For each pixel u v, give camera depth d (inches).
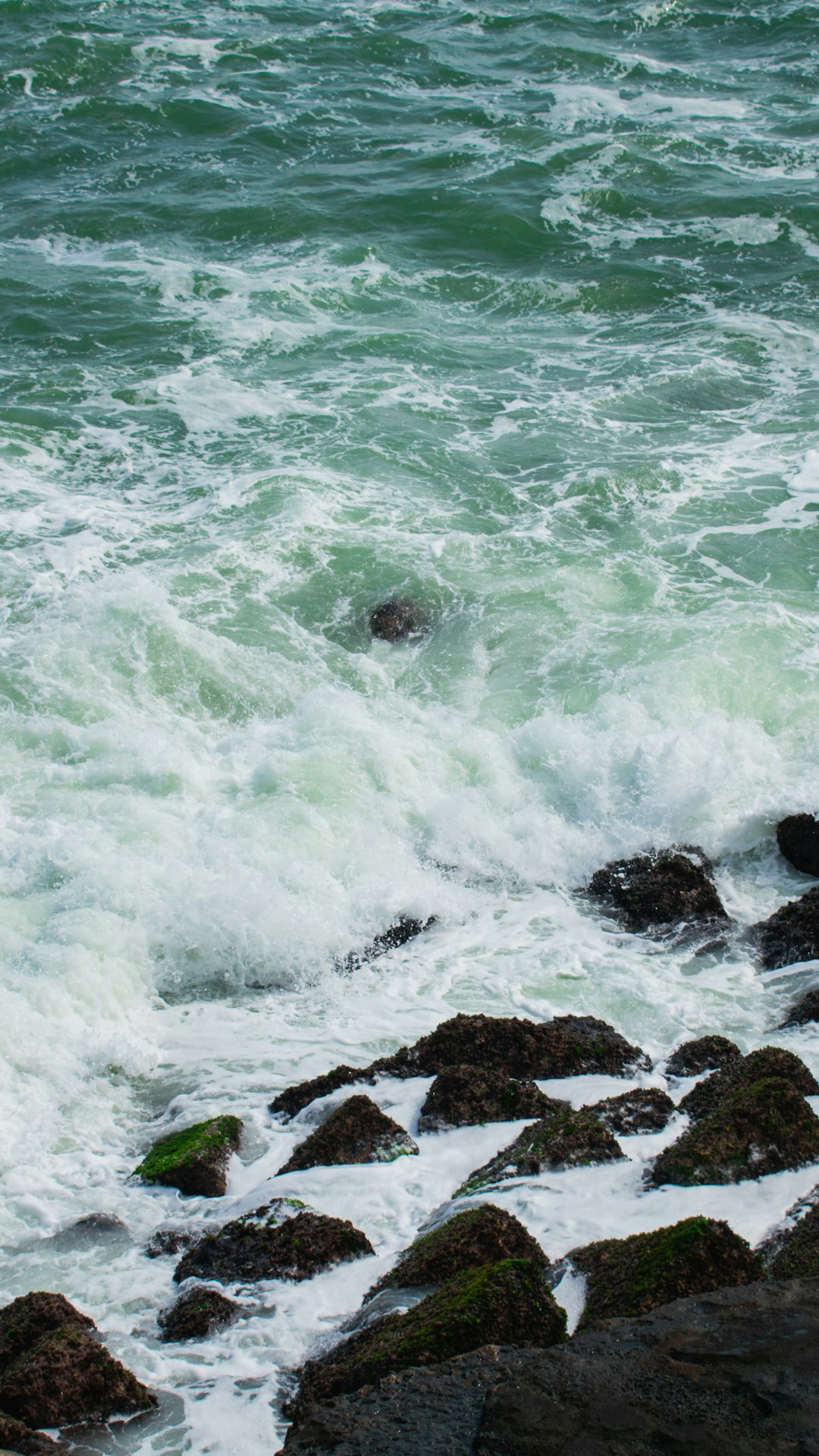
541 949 385.7
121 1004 358.9
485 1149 281.3
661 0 1423.5
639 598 560.1
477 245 960.9
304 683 514.6
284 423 722.2
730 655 507.8
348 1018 354.6
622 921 400.5
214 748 476.7
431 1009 356.8
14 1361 211.8
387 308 877.8
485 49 1341.0
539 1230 237.5
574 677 510.6
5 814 428.8
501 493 651.5
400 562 589.6
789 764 464.1
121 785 449.1
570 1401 166.2
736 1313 182.9
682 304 875.4
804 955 370.9
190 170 1079.6
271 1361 218.8
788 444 692.7
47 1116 308.2
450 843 434.0
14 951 367.9
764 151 1095.6
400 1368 192.4
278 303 872.9
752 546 600.1
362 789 450.9
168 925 381.1
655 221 989.2
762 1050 289.7
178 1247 258.7
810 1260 206.1
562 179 1048.8
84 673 503.8
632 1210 241.6
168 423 721.0
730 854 433.4
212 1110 310.2
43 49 1264.8
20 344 812.6
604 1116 282.4
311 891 402.3
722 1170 248.8
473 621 552.1
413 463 676.1
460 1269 221.8
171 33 1334.9
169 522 618.5
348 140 1133.7
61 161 1098.1
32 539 594.6
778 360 795.4
